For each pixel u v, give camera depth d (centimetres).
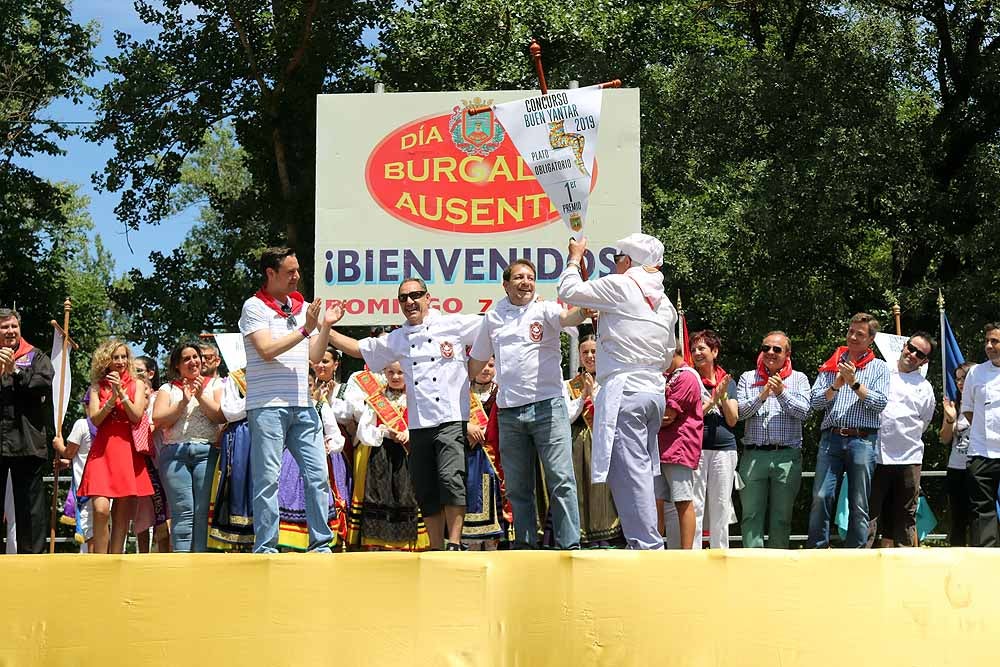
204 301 2100
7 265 2231
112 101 2070
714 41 2280
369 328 1958
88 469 797
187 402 819
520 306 721
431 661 611
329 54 2142
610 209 973
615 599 615
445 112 980
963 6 1931
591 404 821
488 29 1948
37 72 2214
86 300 2869
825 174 1811
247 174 3772
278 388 695
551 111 820
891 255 2094
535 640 613
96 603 615
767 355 830
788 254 1884
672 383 766
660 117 1934
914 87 2120
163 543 884
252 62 2112
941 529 1809
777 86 1877
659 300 697
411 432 756
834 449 812
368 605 614
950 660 623
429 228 973
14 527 873
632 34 2088
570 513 697
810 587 621
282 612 614
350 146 984
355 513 831
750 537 839
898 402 851
